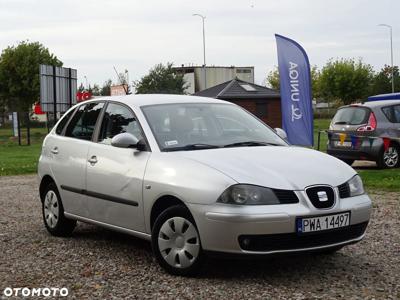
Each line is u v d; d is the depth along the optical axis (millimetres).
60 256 6543
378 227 7848
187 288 5203
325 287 5199
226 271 5750
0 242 7352
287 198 5160
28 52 55750
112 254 6590
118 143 6062
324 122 59875
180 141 6125
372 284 5289
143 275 5672
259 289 5148
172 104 6703
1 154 26750
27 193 12375
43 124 70938
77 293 5168
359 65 70750
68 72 33875
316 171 5496
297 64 14555
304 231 5125
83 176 6828
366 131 15352
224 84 50031
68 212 7266
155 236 5738
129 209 6102
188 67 70188
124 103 6770
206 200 5219
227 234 5102
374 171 14734
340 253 6461
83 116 7375
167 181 5582
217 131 6461
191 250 5441
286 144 6625
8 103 58344
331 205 5309
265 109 47688
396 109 15664
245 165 5441
